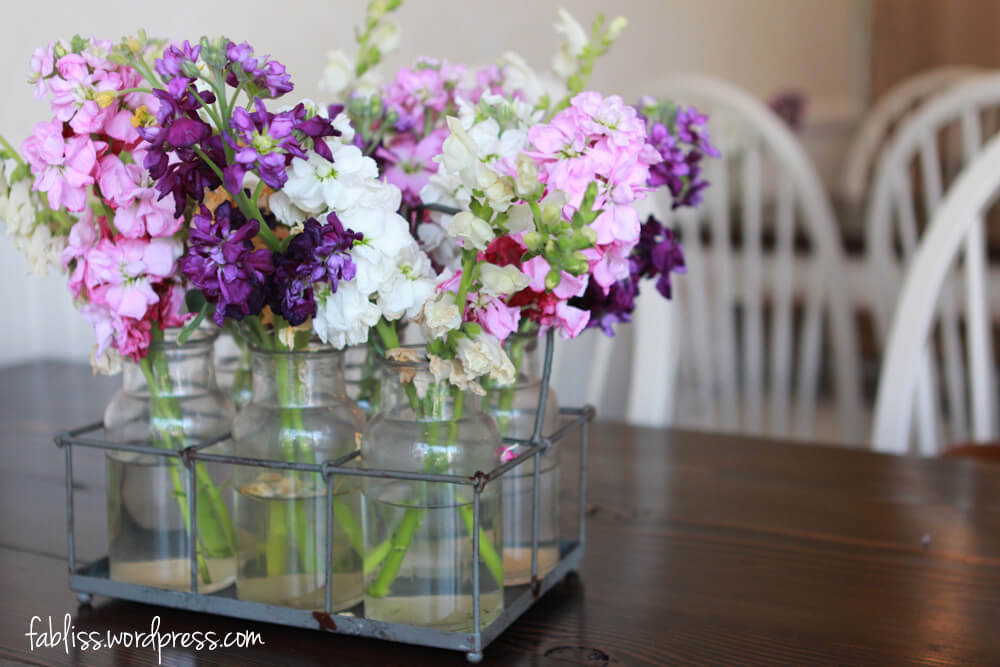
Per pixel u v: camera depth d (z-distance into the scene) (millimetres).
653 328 1352
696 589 709
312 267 496
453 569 577
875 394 3529
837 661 597
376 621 588
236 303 511
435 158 531
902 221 2238
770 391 3441
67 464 669
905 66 4383
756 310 2246
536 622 651
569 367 2143
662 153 645
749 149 2160
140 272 554
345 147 509
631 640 624
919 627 645
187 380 635
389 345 574
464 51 1166
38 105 625
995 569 749
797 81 4059
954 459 1054
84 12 615
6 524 853
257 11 640
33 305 1741
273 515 609
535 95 686
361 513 614
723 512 889
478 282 548
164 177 502
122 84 534
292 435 596
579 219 500
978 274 1389
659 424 1347
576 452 1096
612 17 2342
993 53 4238
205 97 493
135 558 651
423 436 567
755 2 3572
